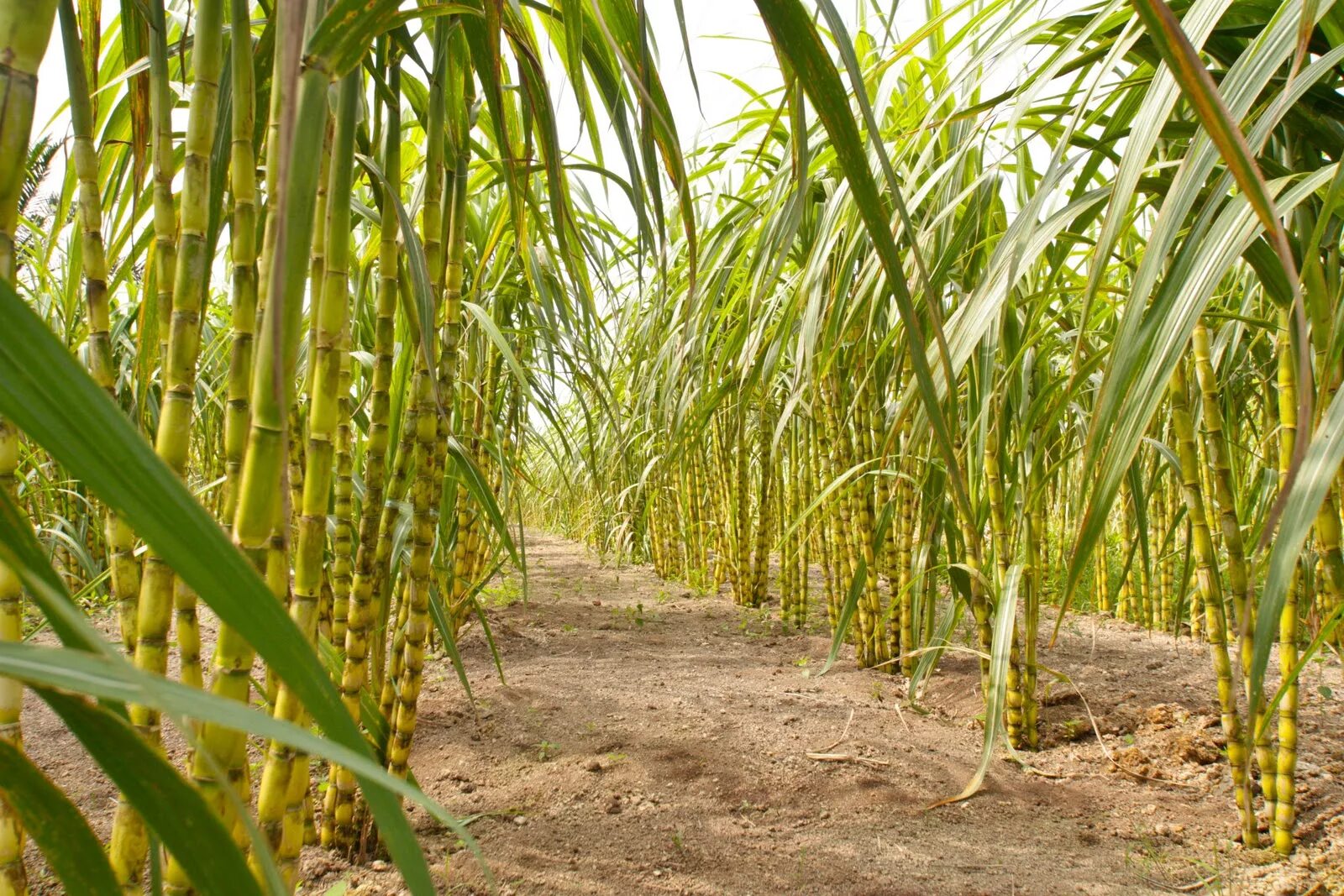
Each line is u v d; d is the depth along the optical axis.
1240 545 1.41
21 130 0.50
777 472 3.61
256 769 1.56
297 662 0.32
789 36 0.48
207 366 2.25
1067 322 1.72
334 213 0.79
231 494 0.71
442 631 1.52
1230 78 0.72
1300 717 2.22
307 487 0.82
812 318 1.65
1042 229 1.04
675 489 4.22
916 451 1.99
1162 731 2.16
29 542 0.33
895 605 2.60
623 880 1.45
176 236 0.84
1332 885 1.40
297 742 0.28
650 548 5.72
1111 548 4.01
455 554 2.70
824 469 2.81
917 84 1.81
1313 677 2.53
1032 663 2.05
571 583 4.70
